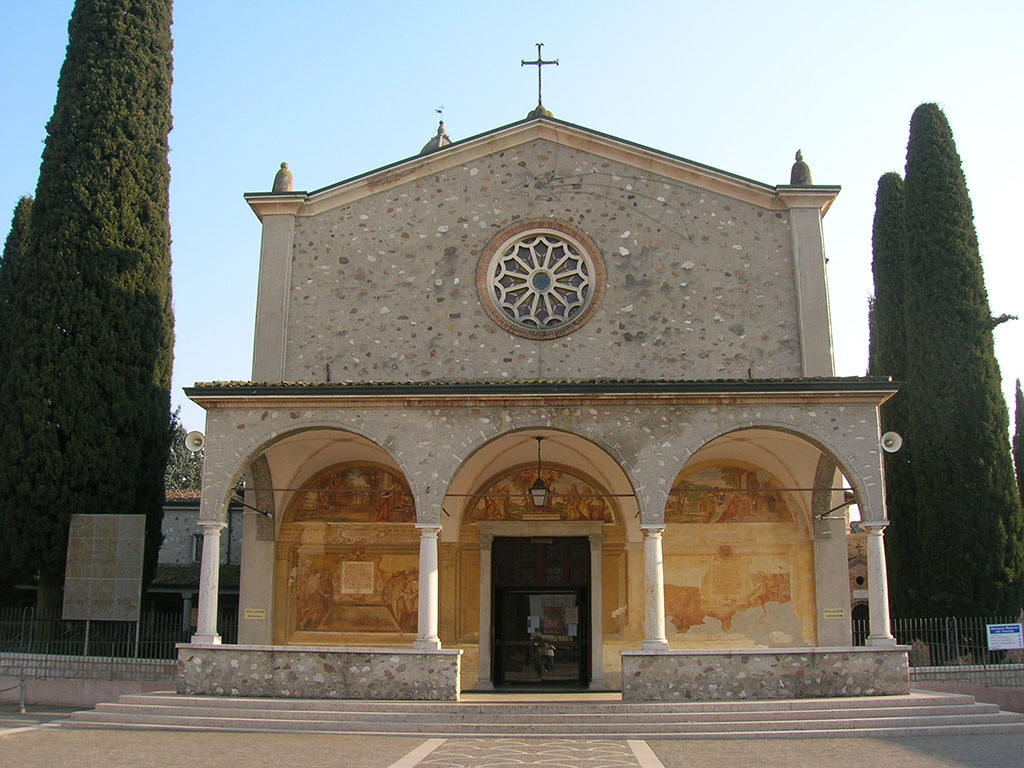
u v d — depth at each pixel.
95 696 21.17
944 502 25.86
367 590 21.72
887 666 17.41
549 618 22.06
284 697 17.41
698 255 21.56
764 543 21.45
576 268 21.73
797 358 21.00
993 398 26.48
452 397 18.39
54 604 24.09
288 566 21.84
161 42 28.50
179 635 23.48
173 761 12.99
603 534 21.92
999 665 21.89
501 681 21.70
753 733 15.55
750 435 20.09
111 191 26.41
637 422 18.38
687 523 21.61
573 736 15.56
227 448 18.62
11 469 24.12
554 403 18.45
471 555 21.97
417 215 22.06
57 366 24.80
